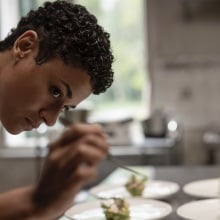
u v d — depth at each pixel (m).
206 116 3.73
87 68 0.83
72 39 0.81
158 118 3.38
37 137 3.37
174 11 3.68
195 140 3.74
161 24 3.71
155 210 1.37
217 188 1.65
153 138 3.37
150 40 3.74
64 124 0.85
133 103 3.95
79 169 0.48
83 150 0.48
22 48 0.85
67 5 0.90
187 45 3.70
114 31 3.86
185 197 1.65
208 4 3.61
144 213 1.34
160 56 3.75
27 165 3.50
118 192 1.68
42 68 0.81
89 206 1.41
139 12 3.81
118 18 3.85
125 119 3.25
